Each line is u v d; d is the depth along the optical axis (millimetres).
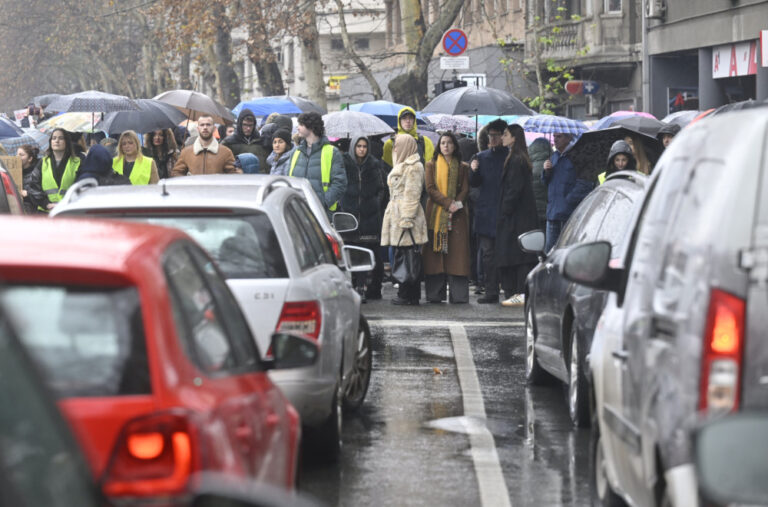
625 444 12914
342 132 52188
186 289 10883
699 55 82938
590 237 23094
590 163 41469
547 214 42062
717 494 6719
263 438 11305
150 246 10305
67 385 9273
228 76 122688
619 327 13875
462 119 63094
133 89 183875
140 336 9484
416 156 41375
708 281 10008
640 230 13977
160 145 47000
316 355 13492
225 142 45438
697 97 89500
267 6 105812
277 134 42000
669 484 10344
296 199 21547
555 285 24312
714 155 10812
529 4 108812
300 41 103000
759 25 75000
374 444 21281
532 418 23516
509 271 41875
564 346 23609
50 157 40875
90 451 9102
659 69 90375
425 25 93188
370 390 26531
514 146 41312
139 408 9227
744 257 9883
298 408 18531
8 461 5809
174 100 59406
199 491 6777
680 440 10156
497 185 42094
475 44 135500
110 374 9328
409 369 29188
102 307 9500
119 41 178750
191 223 18797
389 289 48844
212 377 10531
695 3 82312
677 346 10500
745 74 77625
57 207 18750
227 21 110875
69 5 176875
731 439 6734
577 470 19406
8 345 6031
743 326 9805
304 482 18641
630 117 48875
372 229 43125
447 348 32406
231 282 18531
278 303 18547
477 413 23938
